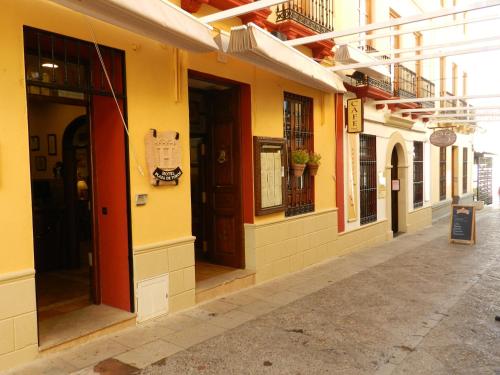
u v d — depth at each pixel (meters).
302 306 5.50
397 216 12.67
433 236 11.93
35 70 4.47
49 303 5.02
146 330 4.57
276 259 6.84
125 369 3.70
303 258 7.55
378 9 10.41
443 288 6.40
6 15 3.54
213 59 5.61
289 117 7.41
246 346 4.24
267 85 6.59
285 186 6.93
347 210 9.19
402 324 4.89
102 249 4.89
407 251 9.49
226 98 6.55
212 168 6.80
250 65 6.25
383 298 5.88
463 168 19.89
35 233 6.42
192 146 7.28
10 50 3.57
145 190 4.71
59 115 6.88
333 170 8.62
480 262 8.28
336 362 3.92
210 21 4.86
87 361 3.81
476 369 3.81
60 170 6.98
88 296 5.27
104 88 4.63
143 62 4.67
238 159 6.43
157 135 4.80
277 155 6.75
